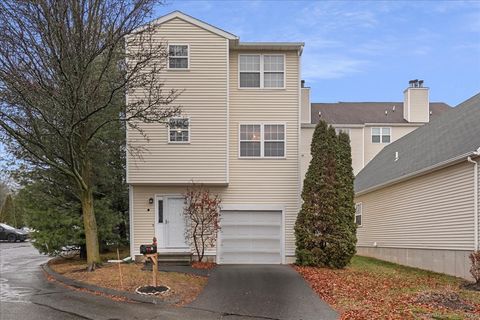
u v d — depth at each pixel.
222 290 12.50
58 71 12.62
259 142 18.67
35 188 17.77
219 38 17.91
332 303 10.93
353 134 34.84
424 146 20.92
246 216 18.55
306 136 32.72
